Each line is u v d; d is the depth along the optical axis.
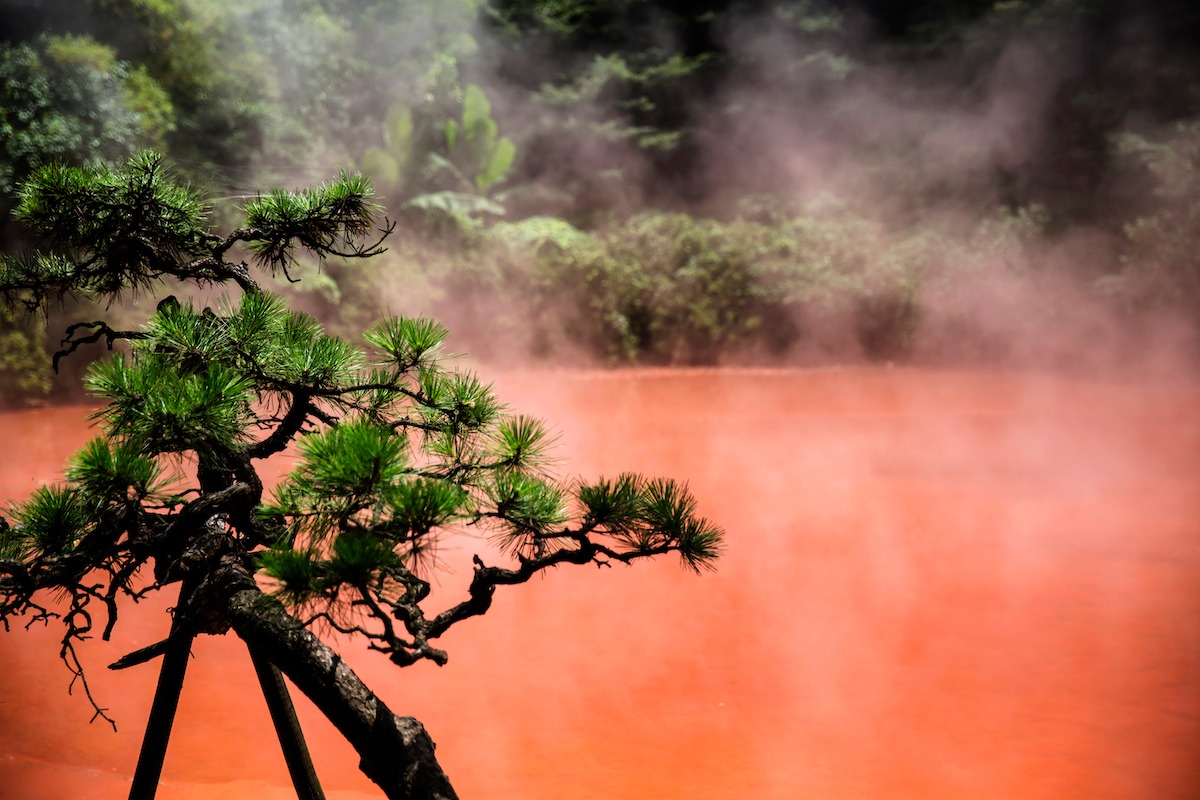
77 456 1.62
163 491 1.71
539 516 1.80
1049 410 13.03
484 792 2.94
